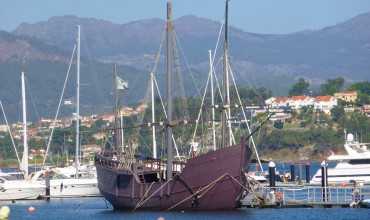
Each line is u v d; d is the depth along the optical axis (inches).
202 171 7834.6
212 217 7662.4
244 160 7864.2
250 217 7691.9
